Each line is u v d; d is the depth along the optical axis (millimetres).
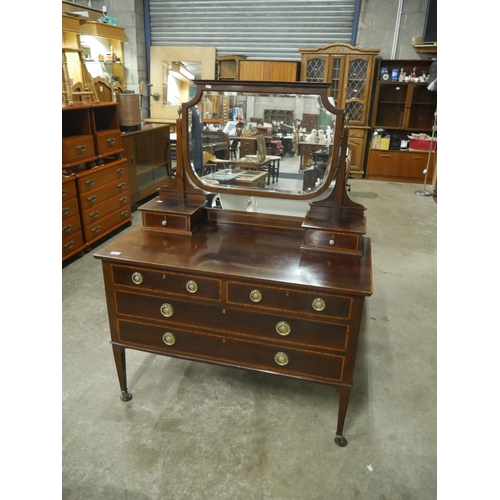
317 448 1658
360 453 1641
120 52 5938
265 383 2023
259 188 1835
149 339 1730
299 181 1781
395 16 5633
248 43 6160
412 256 3539
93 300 2715
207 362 1691
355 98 5797
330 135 1667
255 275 1489
